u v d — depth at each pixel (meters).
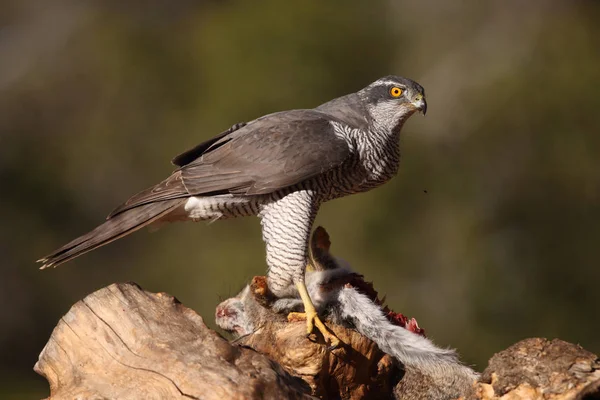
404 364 5.46
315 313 5.48
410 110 7.03
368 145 6.96
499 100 19.22
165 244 19.73
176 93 21.97
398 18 21.28
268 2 21.48
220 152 6.73
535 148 18.95
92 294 4.89
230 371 4.59
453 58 20.34
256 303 6.00
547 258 18.47
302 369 5.20
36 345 19.97
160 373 4.60
